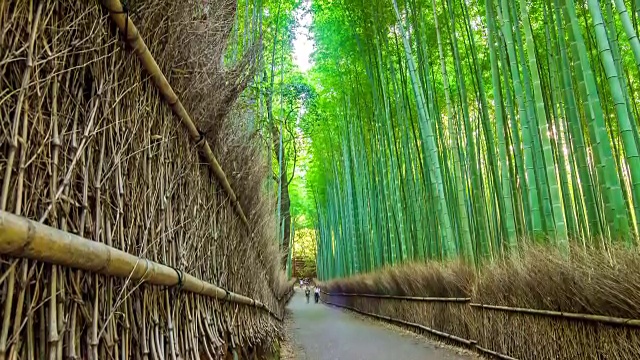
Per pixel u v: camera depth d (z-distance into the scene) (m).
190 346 1.92
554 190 4.35
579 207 5.85
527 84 5.37
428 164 7.89
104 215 1.40
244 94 3.51
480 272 5.71
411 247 9.11
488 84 8.73
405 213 9.55
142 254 1.57
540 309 4.20
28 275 0.99
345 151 14.19
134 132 1.64
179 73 2.16
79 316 1.18
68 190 1.22
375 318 10.91
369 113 10.99
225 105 2.74
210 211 2.67
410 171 8.69
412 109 10.09
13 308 0.95
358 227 14.02
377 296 10.90
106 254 1.24
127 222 1.54
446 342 6.55
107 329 1.29
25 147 1.05
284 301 12.00
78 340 1.15
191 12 2.22
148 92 1.81
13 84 1.06
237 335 2.99
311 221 33.12
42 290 1.05
